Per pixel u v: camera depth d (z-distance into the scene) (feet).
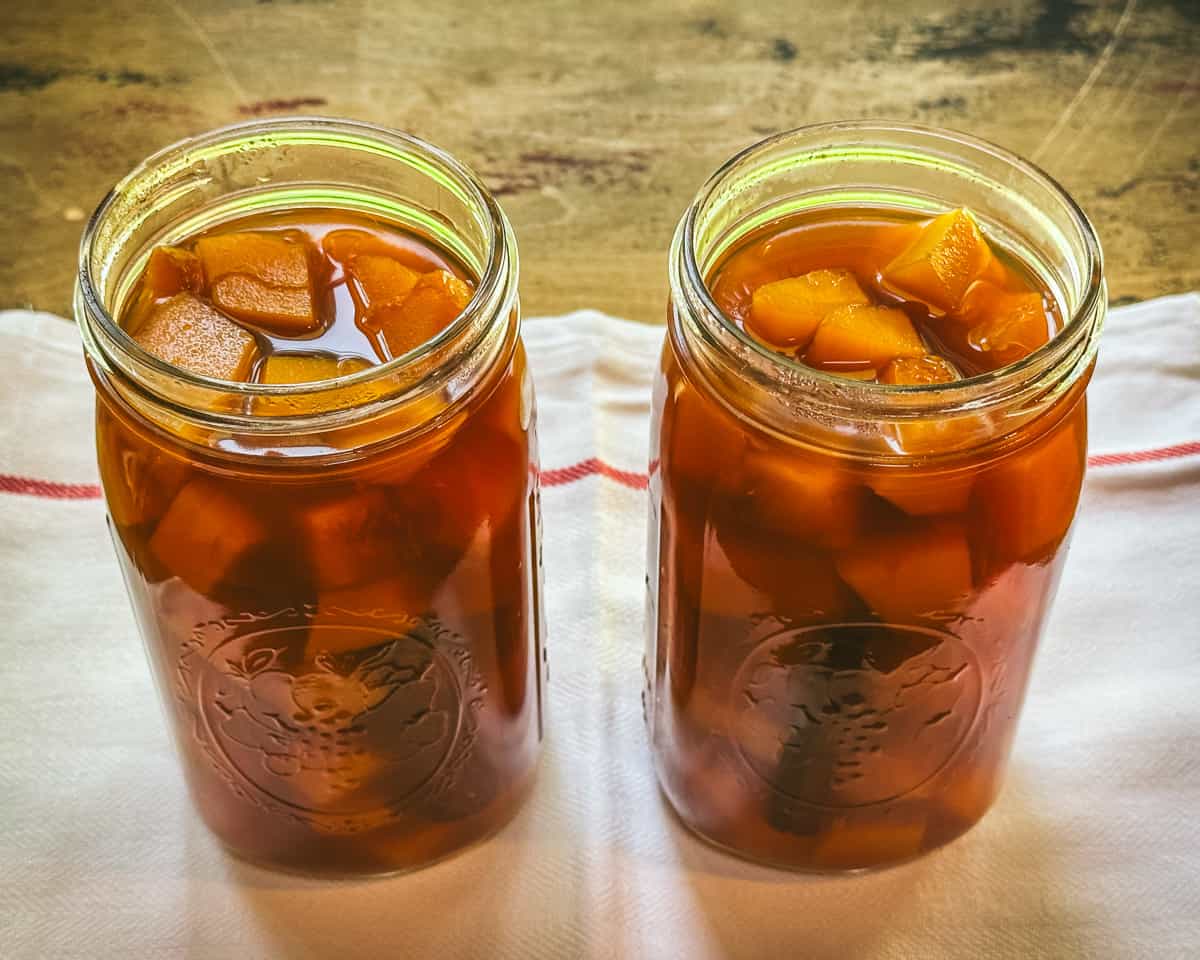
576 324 1.37
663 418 0.90
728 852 1.07
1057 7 1.69
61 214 1.47
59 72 1.62
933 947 1.01
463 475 0.84
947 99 1.59
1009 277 0.90
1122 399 1.31
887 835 1.02
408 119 1.56
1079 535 1.23
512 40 1.66
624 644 1.19
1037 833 1.06
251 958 1.00
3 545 1.21
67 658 1.15
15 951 1.00
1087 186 1.50
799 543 0.82
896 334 0.82
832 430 0.78
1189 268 1.43
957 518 0.81
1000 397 0.76
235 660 0.89
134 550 0.86
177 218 0.91
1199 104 1.59
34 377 1.31
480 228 0.86
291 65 1.63
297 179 0.93
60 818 1.06
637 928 1.02
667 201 1.49
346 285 0.89
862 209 0.94
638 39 1.66
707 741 1.00
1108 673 1.15
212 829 1.04
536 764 1.11
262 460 0.78
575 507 1.26
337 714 0.91
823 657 0.89
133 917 1.02
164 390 0.76
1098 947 1.00
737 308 0.88
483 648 0.94
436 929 1.02
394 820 1.00
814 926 1.02
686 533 0.89
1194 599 1.18
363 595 0.84
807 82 1.61
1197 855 1.04
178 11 1.69
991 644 0.90
